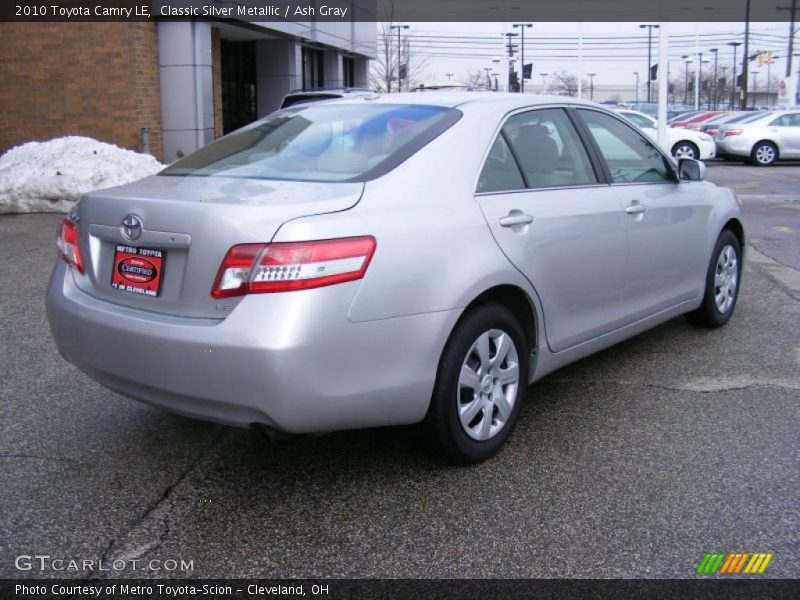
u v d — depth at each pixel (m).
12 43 15.70
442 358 3.53
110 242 3.47
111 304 3.45
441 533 3.23
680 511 3.39
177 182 3.69
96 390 4.81
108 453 3.97
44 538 3.20
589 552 3.09
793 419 4.36
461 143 3.82
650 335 5.96
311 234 3.07
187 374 3.12
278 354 2.97
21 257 8.62
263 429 3.15
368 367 3.21
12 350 5.53
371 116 4.06
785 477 3.69
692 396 4.72
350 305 3.12
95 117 15.73
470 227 3.61
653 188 5.05
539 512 3.39
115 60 15.48
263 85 22.22
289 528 3.28
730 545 3.13
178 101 16.38
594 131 4.79
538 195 4.10
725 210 5.83
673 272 5.21
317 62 25.81
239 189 3.44
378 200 3.38
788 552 3.08
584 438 4.14
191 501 3.50
